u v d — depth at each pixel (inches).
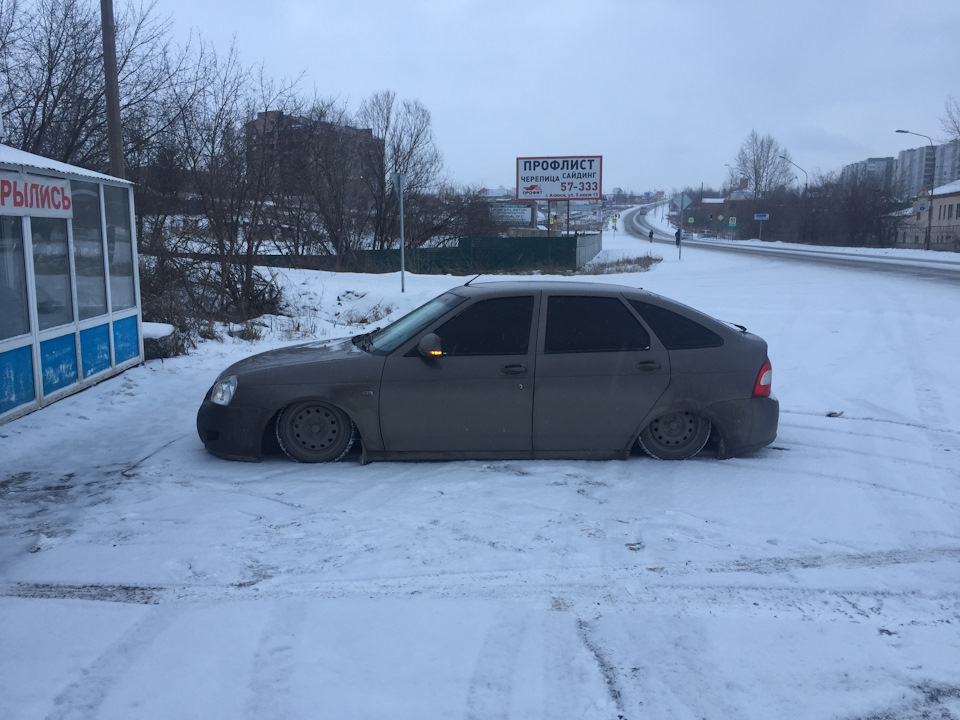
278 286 701.9
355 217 1373.0
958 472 246.4
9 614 152.9
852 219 2753.4
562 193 1759.4
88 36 640.4
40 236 311.4
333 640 143.1
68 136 643.5
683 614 154.9
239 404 244.1
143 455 261.0
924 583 169.5
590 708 124.3
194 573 170.6
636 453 259.6
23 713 121.3
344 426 245.9
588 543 187.8
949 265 1365.7
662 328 248.7
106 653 138.7
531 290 249.1
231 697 125.7
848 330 557.0
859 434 292.2
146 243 569.0
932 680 133.0
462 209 1587.1
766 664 137.4
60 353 328.5
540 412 242.8
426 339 236.5
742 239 3759.8
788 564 178.1
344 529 195.0
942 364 430.6
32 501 216.7
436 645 141.6
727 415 248.2
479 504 212.1
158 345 424.5
